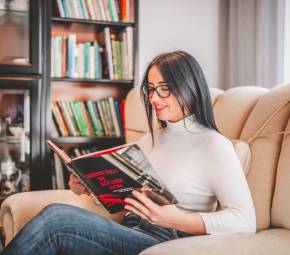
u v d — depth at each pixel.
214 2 2.86
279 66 2.28
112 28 2.51
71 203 1.56
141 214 1.10
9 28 2.23
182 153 1.27
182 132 1.32
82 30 2.56
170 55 1.30
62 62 2.37
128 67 2.44
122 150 0.98
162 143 1.37
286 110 1.35
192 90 1.28
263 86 2.39
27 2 2.24
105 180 1.03
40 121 2.24
